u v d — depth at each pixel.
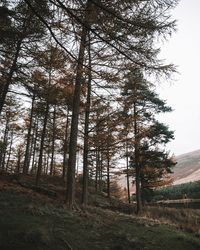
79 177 35.91
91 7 4.69
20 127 28.47
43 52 7.18
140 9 4.90
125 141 12.79
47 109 18.42
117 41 5.05
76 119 11.41
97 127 12.76
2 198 10.12
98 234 7.45
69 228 7.48
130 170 21.83
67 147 17.30
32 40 7.41
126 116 12.24
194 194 39.41
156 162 21.38
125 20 4.62
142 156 20.39
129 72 7.01
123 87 9.96
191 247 7.84
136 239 7.57
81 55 6.08
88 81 10.98
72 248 6.02
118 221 9.92
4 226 6.55
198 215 19.36
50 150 25.84
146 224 10.12
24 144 34.94
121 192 44.25
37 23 5.75
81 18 4.80
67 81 10.87
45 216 8.26
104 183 38.94
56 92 12.08
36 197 12.00
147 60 5.45
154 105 19.36
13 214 7.80
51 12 4.77
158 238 8.29
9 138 33.72
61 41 5.28
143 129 17.31
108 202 22.83
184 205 30.47
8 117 23.91
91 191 26.20
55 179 24.95
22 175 21.70
